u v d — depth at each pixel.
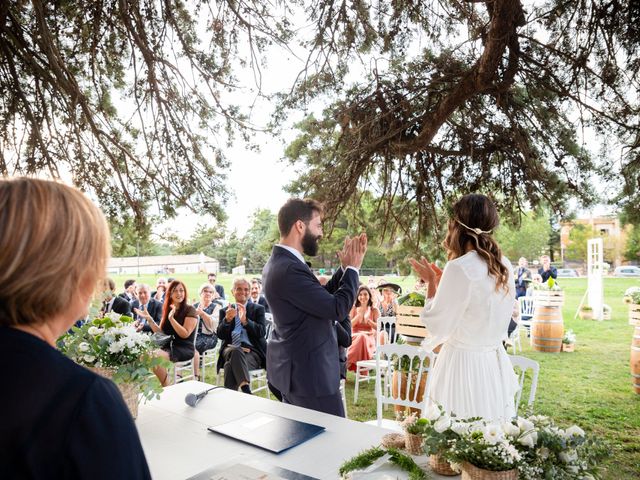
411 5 3.84
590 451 1.24
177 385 2.37
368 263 19.44
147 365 1.89
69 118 3.87
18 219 0.58
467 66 4.16
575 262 39.78
